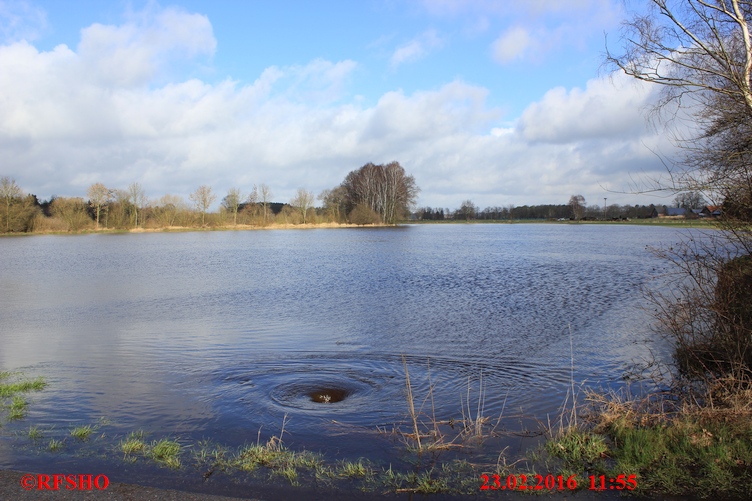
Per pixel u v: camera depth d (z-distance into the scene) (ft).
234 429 24.71
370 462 20.92
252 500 17.40
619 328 47.26
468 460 20.94
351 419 26.09
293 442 23.16
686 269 31.99
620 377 32.99
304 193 347.15
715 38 25.13
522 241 192.65
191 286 79.87
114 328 49.67
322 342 43.04
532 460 20.63
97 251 156.04
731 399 22.63
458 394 30.12
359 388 31.19
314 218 350.43
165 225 307.78
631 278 82.02
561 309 56.80
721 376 26.58
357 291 72.02
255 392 30.32
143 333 47.21
